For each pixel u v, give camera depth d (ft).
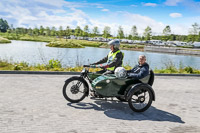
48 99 18.67
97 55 114.52
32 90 21.45
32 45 179.22
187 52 189.06
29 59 76.28
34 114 14.79
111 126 13.57
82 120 14.28
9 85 22.98
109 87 16.89
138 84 16.49
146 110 17.52
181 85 29.40
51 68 39.34
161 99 21.31
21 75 28.96
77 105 17.54
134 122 14.57
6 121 13.26
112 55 18.51
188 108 18.78
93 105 17.88
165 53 194.08
